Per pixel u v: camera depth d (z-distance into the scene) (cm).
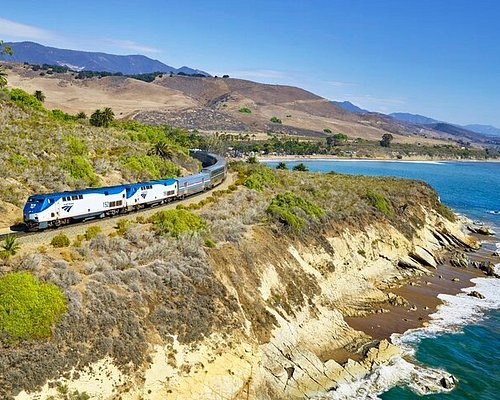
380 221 7381
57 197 4288
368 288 5800
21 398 2431
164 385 2995
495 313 5600
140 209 5484
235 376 3356
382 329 4950
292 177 9044
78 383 2659
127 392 2814
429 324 5181
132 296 3272
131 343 2988
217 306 3691
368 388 3872
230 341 3534
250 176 7956
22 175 5044
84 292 3075
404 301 5675
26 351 2586
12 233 3978
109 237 4019
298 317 4428
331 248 5897
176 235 4284
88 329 2877
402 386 3950
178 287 3581
